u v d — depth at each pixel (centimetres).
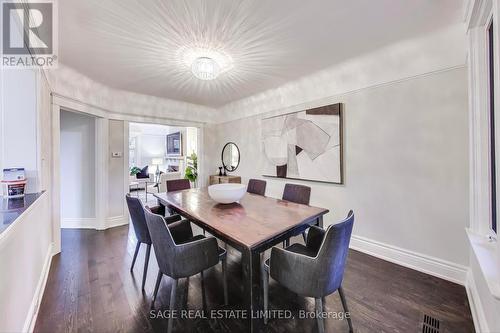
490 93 162
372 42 224
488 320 135
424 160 229
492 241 154
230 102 461
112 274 228
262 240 141
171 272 154
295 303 182
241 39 214
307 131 332
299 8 171
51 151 277
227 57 252
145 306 179
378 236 264
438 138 220
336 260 135
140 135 947
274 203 239
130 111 404
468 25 169
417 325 157
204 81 331
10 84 195
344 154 293
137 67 276
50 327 156
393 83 248
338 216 301
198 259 160
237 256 272
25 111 199
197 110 498
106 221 377
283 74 306
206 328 156
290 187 272
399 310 173
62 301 184
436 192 222
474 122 171
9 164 196
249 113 443
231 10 171
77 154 378
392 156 251
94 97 343
